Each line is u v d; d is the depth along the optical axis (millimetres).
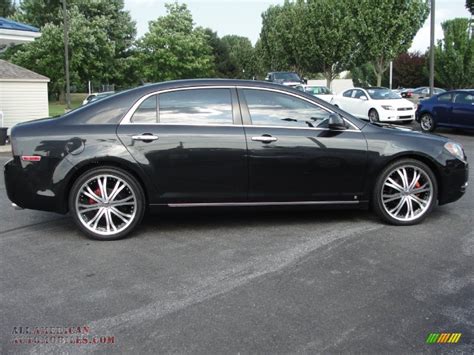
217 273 4262
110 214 5191
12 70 16500
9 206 6793
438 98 16031
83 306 3688
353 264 4410
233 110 5289
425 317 3441
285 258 4582
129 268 4422
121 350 3090
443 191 5594
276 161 5238
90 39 39875
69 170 5035
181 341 3178
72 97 51781
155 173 5133
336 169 5344
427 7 30250
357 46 33094
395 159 5465
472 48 38375
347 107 20156
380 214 5516
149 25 42844
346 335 3219
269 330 3293
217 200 5273
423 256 4590
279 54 44719
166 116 5227
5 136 13414
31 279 4207
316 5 34688
